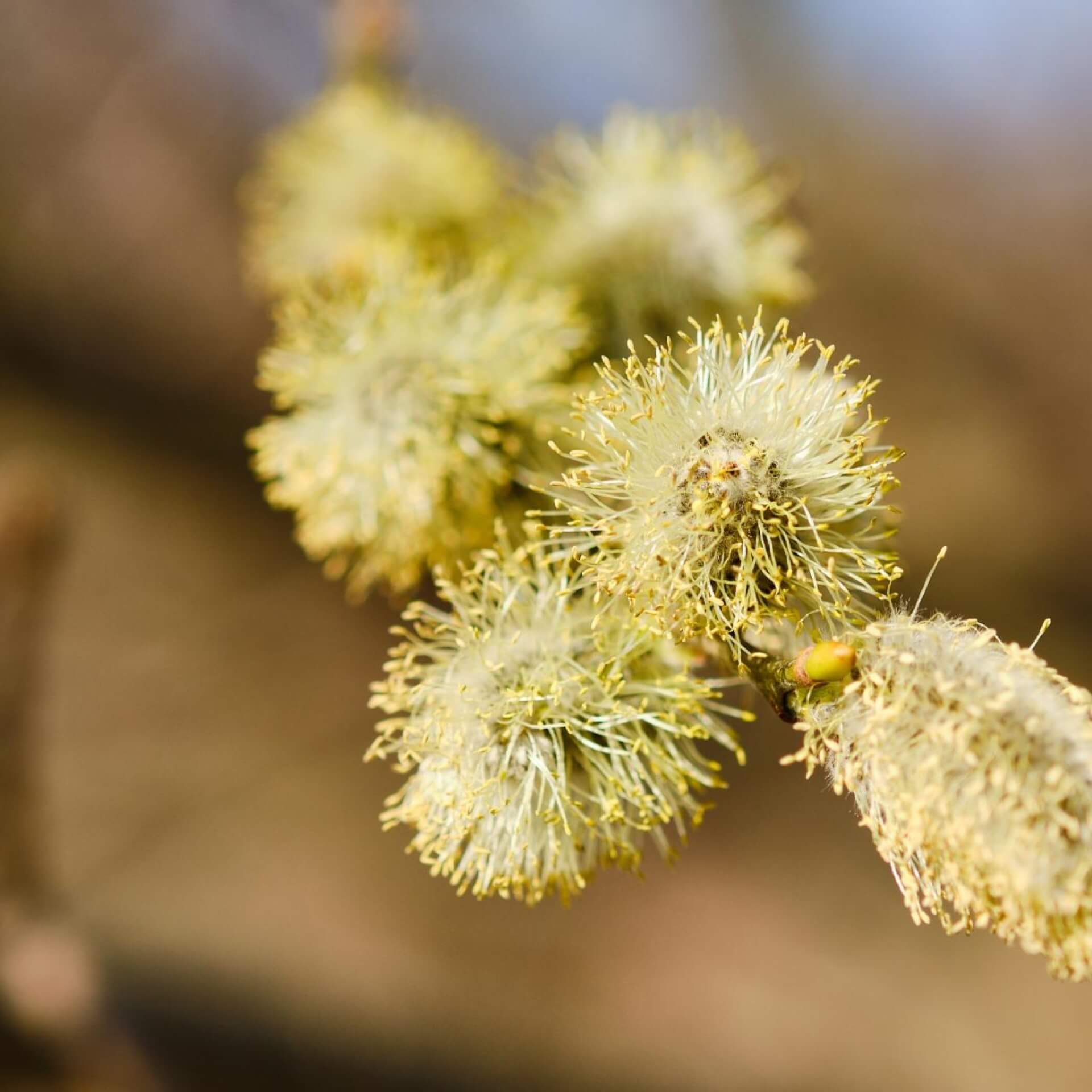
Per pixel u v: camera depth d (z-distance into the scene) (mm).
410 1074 418
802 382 205
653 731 209
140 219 473
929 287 468
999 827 193
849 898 464
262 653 476
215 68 463
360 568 230
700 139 244
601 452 207
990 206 476
